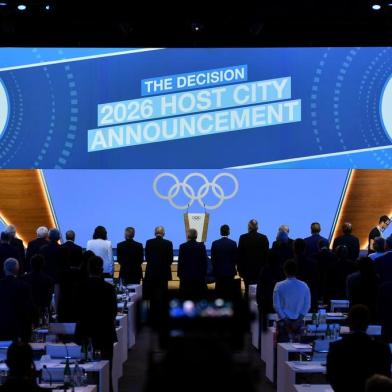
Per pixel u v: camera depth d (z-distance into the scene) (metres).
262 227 48.16
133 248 38.44
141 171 48.31
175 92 48.22
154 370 9.59
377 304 23.86
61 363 20.16
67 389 18.14
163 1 42.12
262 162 48.03
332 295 32.06
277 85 47.91
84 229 48.19
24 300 23.39
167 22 48.69
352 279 26.94
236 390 9.51
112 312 23.19
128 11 42.16
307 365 20.95
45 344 23.03
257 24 45.31
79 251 26.20
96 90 48.09
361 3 41.44
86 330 22.84
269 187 48.03
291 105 47.91
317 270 31.23
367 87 47.56
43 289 27.05
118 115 48.16
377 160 47.75
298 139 47.91
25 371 13.55
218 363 9.49
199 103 48.19
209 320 9.58
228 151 48.19
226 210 48.19
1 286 23.39
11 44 49.12
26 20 47.16
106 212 48.22
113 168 48.16
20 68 47.78
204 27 47.59
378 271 29.38
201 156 48.25
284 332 25.58
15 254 33.50
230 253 37.50
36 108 47.81
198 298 9.65
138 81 48.22
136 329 9.77
